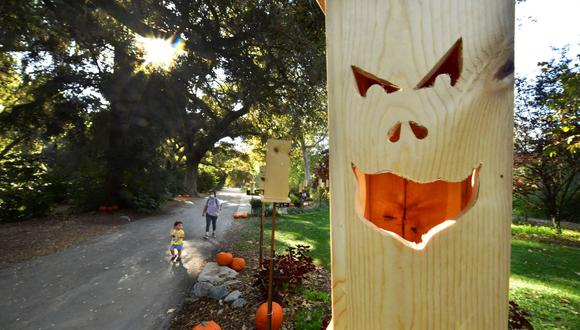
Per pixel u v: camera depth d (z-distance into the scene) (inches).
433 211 32.9
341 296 27.3
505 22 25.1
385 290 25.3
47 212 483.8
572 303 169.9
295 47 390.9
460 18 25.4
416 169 25.5
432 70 25.6
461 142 24.9
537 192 483.8
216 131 896.3
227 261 236.2
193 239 354.6
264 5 377.1
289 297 170.6
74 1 370.3
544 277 217.6
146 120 568.7
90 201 539.2
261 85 465.1
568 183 424.2
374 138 26.7
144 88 537.3
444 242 24.3
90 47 477.4
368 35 27.3
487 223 24.4
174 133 654.5
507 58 24.9
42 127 532.7
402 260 24.9
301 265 175.8
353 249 26.9
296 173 1380.4
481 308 24.0
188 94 583.5
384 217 33.9
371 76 27.4
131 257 277.4
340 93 28.4
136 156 571.8
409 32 26.1
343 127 28.2
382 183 34.3
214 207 368.8
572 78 197.8
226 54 437.7
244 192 1692.9
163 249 306.7
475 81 24.9
